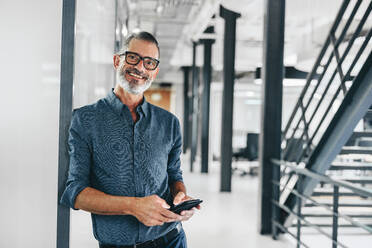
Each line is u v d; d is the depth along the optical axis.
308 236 4.11
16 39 1.44
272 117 4.09
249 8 6.02
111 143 1.22
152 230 1.29
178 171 1.47
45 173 1.47
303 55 6.26
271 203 4.08
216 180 7.96
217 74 12.97
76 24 1.55
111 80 3.46
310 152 3.63
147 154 1.27
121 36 4.55
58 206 1.47
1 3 1.42
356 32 2.87
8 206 1.44
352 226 4.47
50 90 1.47
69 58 1.49
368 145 4.98
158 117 1.33
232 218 4.76
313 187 3.57
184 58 11.59
